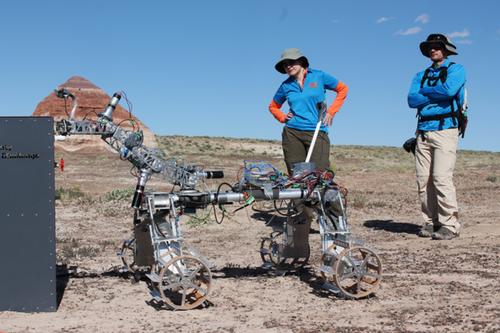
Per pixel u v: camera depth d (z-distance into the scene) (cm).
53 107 6719
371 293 629
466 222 1190
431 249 883
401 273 723
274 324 527
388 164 5016
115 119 4741
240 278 712
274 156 6294
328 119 721
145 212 627
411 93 987
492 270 732
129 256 853
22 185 558
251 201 630
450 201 962
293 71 740
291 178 646
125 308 583
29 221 561
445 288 647
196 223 1176
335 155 6394
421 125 987
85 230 1139
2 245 560
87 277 719
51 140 558
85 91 4569
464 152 7806
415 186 2025
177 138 8306
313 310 573
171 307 581
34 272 563
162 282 593
